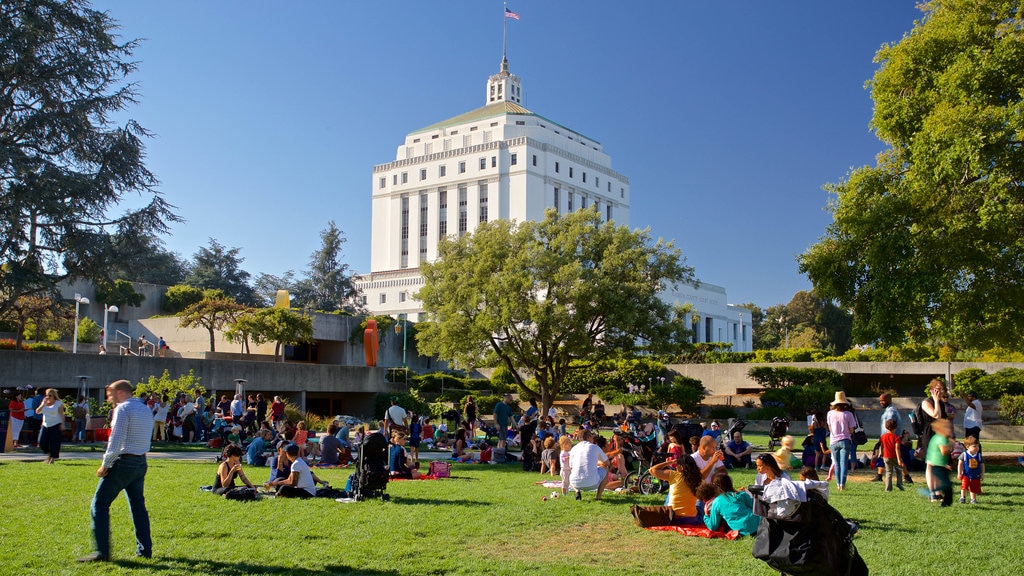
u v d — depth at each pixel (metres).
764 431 38.75
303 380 43.41
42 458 18.72
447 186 113.94
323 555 8.92
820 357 52.22
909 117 21.39
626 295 36.25
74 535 9.49
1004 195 18.70
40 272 34.22
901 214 21.17
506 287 35.75
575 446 14.05
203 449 23.62
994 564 8.86
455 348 36.88
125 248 36.28
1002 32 20.30
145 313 64.75
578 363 50.81
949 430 13.16
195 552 8.86
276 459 14.37
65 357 33.16
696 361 56.41
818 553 6.66
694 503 11.20
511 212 108.81
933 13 22.34
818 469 19.41
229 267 99.88
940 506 12.89
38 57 34.22
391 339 69.62
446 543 9.79
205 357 48.59
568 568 8.59
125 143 35.31
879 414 37.25
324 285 104.12
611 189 124.31
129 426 8.34
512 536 10.34
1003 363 42.94
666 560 9.09
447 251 38.72
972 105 19.50
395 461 16.95
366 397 48.03
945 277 19.80
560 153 114.38
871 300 21.61
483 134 114.31
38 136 33.75
